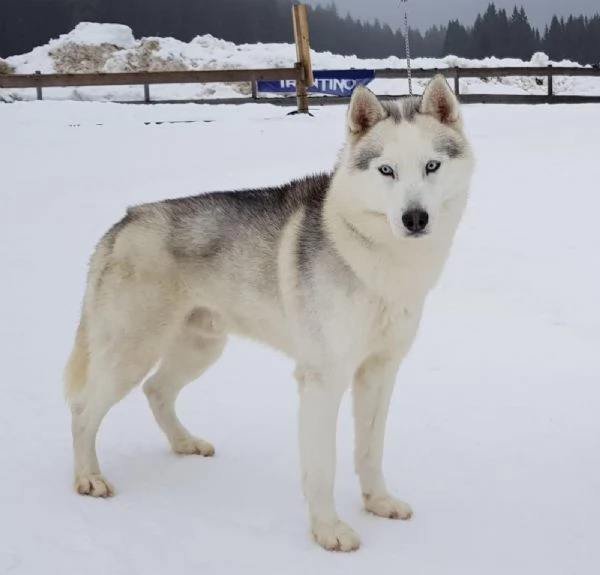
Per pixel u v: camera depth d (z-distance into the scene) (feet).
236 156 39.06
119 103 56.44
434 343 18.45
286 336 12.01
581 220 27.37
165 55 72.90
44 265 24.18
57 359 17.46
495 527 11.07
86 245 26.12
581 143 40.19
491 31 132.57
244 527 11.02
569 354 17.53
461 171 11.12
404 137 10.64
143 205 13.38
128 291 12.55
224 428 14.64
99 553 10.06
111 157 39.37
